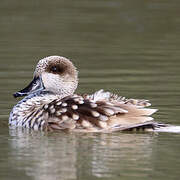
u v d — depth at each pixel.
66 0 35.22
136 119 13.49
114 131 13.73
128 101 13.95
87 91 18.52
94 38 27.11
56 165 11.85
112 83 19.64
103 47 25.39
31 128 14.50
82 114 13.86
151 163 11.89
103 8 33.00
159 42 26.53
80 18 30.72
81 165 11.85
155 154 12.41
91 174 11.39
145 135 13.70
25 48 24.84
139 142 13.16
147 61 23.00
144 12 32.03
